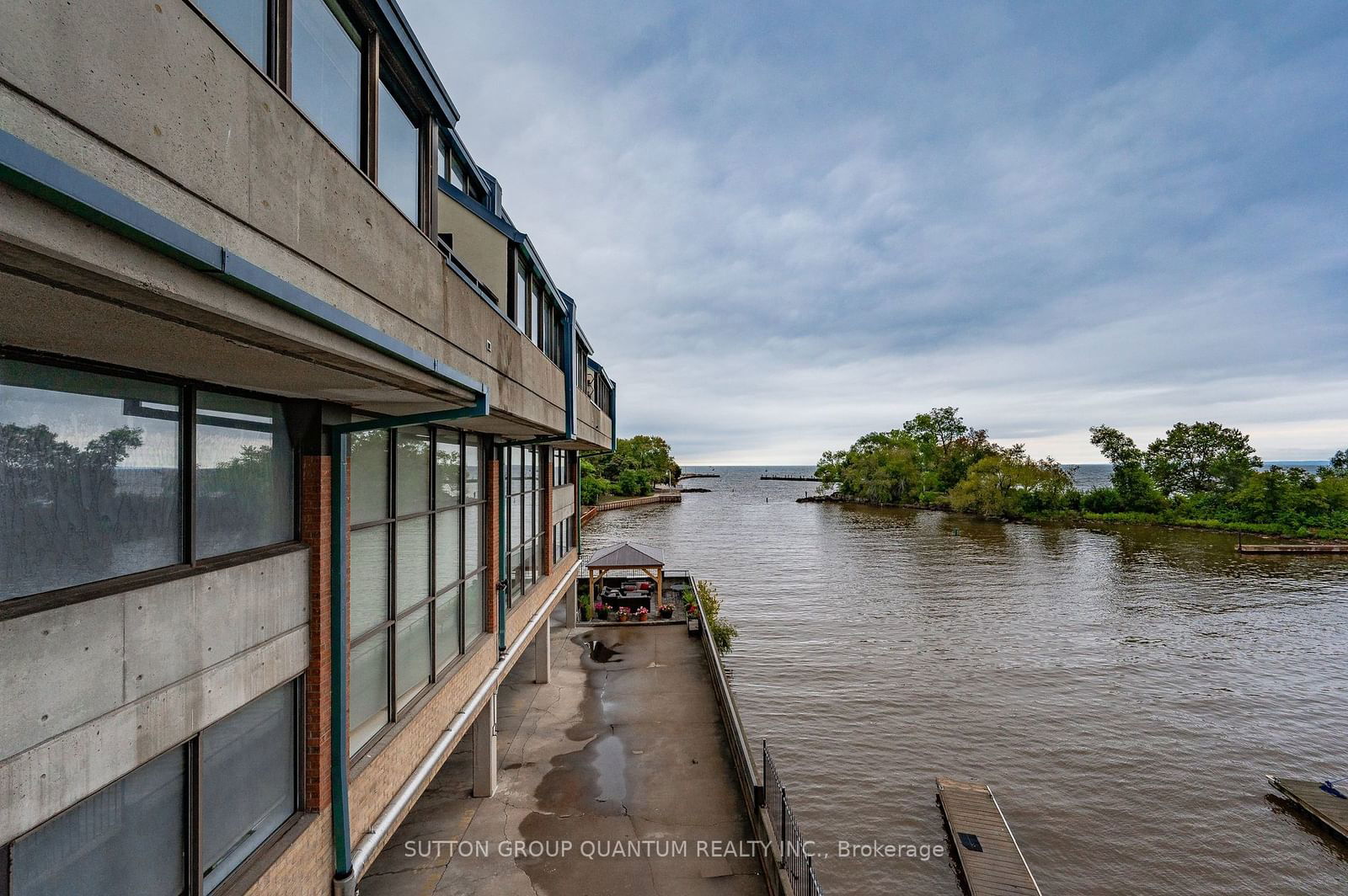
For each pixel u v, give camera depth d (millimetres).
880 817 15242
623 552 22922
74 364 3256
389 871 8320
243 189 3002
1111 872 13602
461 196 8539
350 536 5797
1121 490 77562
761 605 34969
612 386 22625
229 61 2920
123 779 3477
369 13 4816
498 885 8062
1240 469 74625
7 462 2941
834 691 22750
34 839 2957
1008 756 18188
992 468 81438
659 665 16438
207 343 3021
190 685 3801
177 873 3824
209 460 4199
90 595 3158
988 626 30875
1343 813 15062
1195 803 16016
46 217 1858
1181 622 31641
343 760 5227
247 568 4344
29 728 2822
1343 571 44938
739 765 10750
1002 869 13156
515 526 12094
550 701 13992
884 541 60000
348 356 3461
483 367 6781
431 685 7590
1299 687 23438
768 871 8148
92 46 2217
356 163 4750
